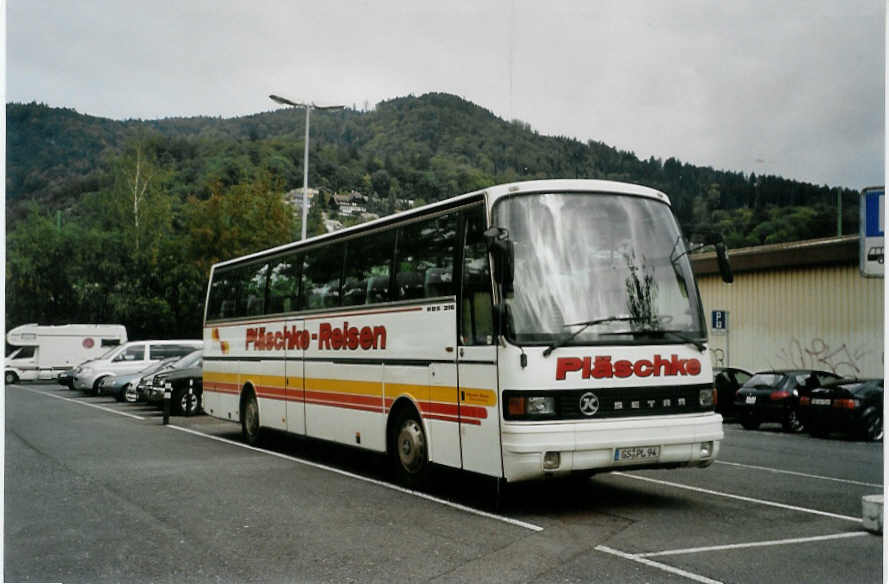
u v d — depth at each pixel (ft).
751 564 22.09
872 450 51.16
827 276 84.28
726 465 42.65
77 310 184.85
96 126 332.39
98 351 143.43
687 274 30.14
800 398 61.05
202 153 363.15
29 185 297.53
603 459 27.09
